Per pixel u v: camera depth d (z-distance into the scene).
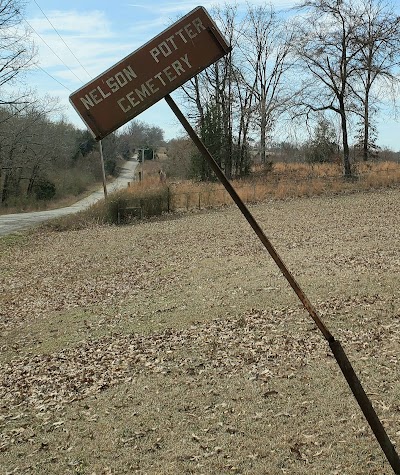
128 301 12.29
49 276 16.77
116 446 5.61
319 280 11.50
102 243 21.78
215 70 43.56
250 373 7.05
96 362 8.34
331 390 6.29
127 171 91.00
